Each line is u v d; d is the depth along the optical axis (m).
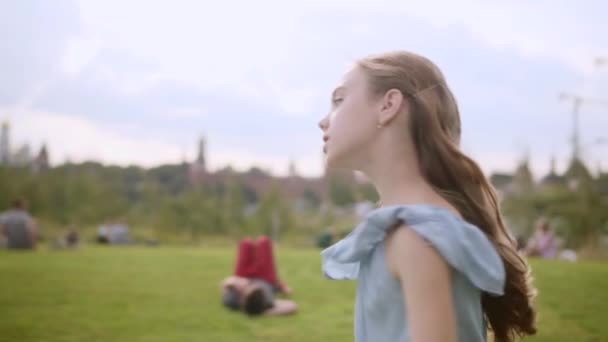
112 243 18.75
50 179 27.25
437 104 1.33
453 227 1.16
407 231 1.16
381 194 1.35
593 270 8.35
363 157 1.35
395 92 1.30
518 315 1.41
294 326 4.92
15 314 5.22
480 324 1.24
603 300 5.83
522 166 20.88
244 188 36.94
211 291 6.75
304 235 27.16
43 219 25.69
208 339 4.45
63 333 4.57
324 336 4.57
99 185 28.66
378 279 1.22
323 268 1.43
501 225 1.43
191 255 11.32
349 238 1.33
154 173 36.06
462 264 1.13
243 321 5.09
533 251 12.52
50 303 5.78
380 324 1.22
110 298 6.14
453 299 1.17
